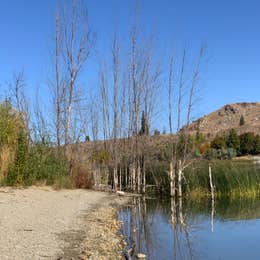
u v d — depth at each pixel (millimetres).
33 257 7402
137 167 25797
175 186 23625
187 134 24391
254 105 164250
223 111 161000
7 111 19922
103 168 27531
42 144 21562
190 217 16547
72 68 26047
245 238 12250
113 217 15320
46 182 21203
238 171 24438
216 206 20031
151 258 9609
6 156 18844
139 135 25922
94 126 29516
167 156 24781
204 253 10258
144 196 23531
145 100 32438
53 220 11758
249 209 19016
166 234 12852
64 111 25391
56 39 26141
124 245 10641
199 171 24141
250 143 70438
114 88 27500
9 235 8953
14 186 18891
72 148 25328
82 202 17453
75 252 8383
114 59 27609
